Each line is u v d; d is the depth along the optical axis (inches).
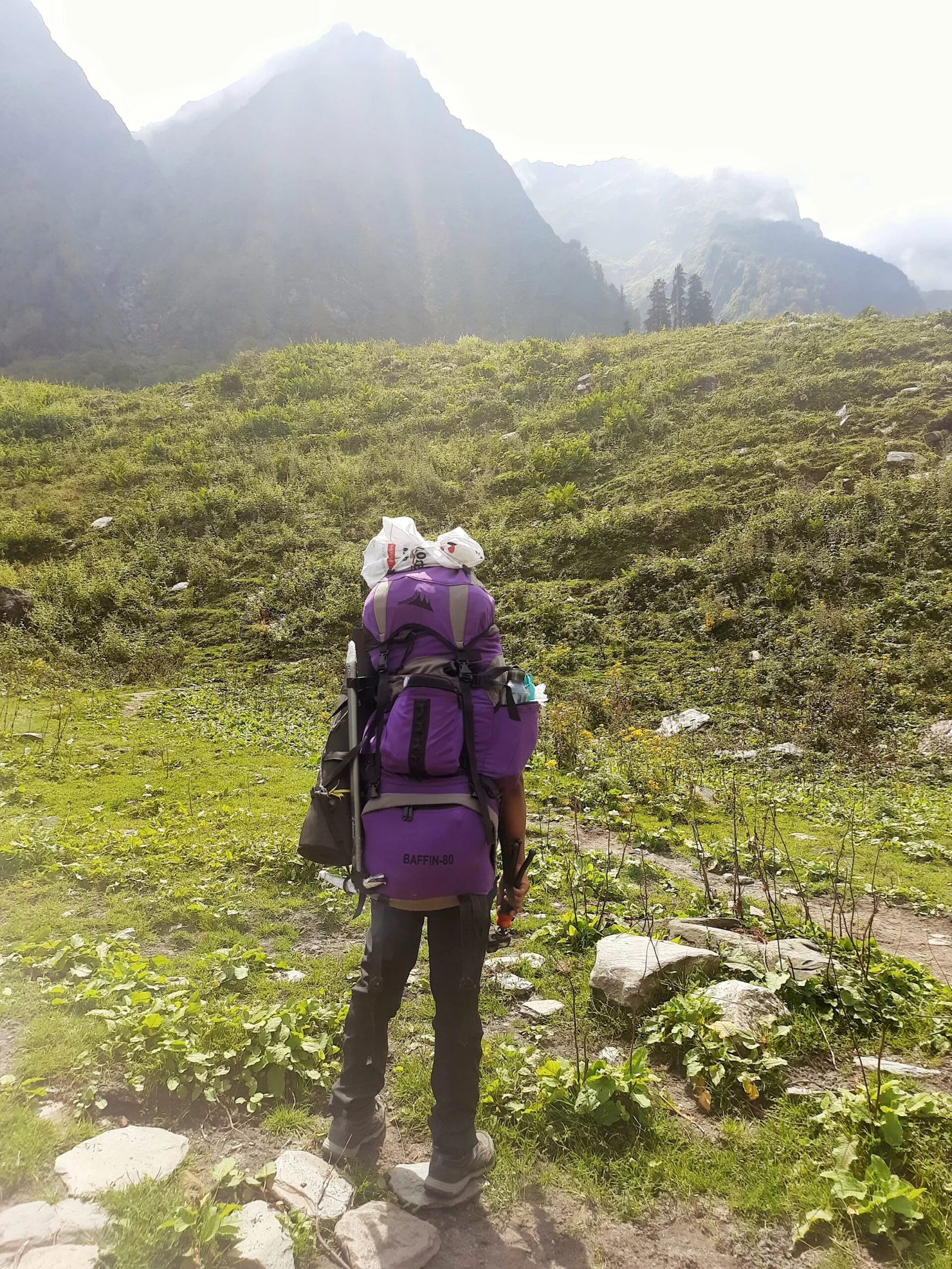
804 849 273.4
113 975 141.7
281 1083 112.8
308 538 802.8
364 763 93.5
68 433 1101.7
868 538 602.9
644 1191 96.5
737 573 614.5
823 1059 125.0
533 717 94.1
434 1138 94.7
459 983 91.5
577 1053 117.7
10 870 208.8
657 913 193.2
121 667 641.6
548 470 829.8
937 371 812.0
